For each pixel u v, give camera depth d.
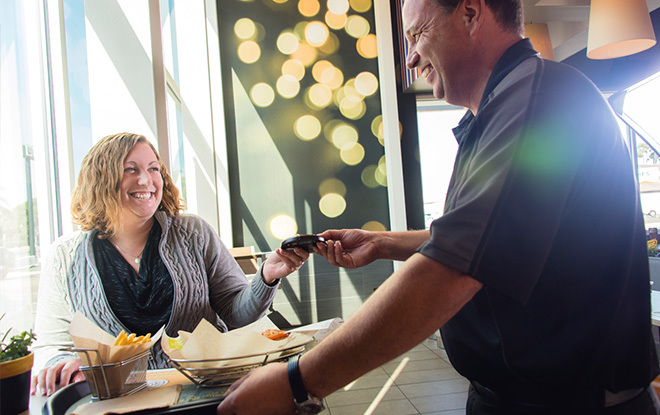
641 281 0.71
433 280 0.57
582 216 0.66
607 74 2.27
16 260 1.47
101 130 2.14
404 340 0.58
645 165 2.37
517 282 0.57
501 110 0.65
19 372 0.82
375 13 4.61
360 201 4.66
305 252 1.19
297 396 0.61
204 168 4.27
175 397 0.75
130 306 1.36
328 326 1.13
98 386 0.76
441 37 0.80
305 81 4.64
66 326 1.31
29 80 1.70
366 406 2.66
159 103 2.14
